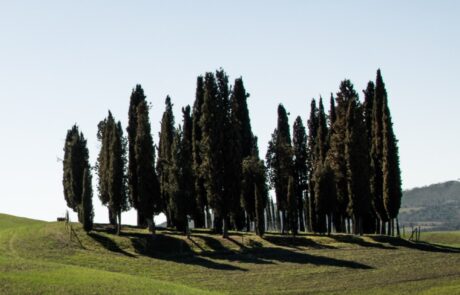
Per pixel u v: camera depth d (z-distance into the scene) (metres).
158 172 105.94
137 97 103.12
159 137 108.81
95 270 62.72
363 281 70.06
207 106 94.75
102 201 101.19
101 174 101.94
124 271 71.19
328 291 65.62
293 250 85.25
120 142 93.06
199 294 54.78
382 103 103.69
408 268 76.38
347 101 102.38
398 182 99.44
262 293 64.19
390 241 91.12
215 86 96.38
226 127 94.88
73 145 101.81
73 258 76.50
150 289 54.00
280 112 118.31
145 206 89.12
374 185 103.19
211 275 71.56
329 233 98.38
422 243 92.12
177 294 53.50
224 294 57.38
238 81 111.56
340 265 77.31
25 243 84.56
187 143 98.62
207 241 88.12
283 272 73.50
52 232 90.94
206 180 96.75
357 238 92.62
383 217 102.94
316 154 112.38
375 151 104.19
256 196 93.88
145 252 82.69
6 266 58.12
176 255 81.75
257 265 76.88
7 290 48.25
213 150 92.94
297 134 116.69
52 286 50.78
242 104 110.56
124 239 87.62
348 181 97.81
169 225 107.00
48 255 77.50
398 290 66.50
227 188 92.44
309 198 109.19
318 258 80.94
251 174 98.62
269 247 86.44
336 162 102.06
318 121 115.12
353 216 97.19
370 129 111.44
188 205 90.44
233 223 107.69
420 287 67.81
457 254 84.62
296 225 97.19
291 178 95.94
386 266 77.25
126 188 92.94
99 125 106.56
